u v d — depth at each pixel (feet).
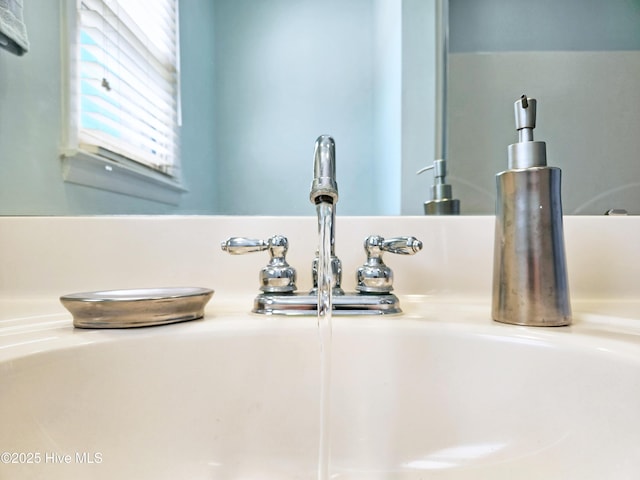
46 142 1.98
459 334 1.24
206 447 1.19
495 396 1.18
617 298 1.75
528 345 1.16
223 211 2.19
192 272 1.79
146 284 1.78
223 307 1.63
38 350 1.05
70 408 1.07
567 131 2.13
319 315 1.20
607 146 2.11
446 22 2.22
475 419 1.19
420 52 2.22
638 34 2.15
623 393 0.99
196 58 2.28
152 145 2.17
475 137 2.17
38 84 1.98
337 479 1.18
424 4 2.23
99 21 2.14
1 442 0.96
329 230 1.19
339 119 2.24
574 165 2.11
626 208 2.09
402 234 1.79
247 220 1.81
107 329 1.23
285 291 1.50
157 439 1.15
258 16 2.31
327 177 1.18
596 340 1.11
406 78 2.22
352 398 1.24
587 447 1.02
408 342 1.26
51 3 2.03
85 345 1.11
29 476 0.98
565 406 1.08
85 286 1.78
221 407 1.22
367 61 2.27
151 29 2.24
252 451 1.21
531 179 1.28
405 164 2.19
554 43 2.17
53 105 2.01
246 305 1.67
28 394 1.01
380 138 2.22
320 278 1.20
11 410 0.98
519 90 2.17
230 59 2.30
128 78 2.18
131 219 1.81
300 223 1.81
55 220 1.80
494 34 2.20
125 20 2.20
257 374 1.25
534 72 2.17
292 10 2.31
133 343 1.17
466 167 2.16
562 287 1.28
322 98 2.26
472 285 1.77
